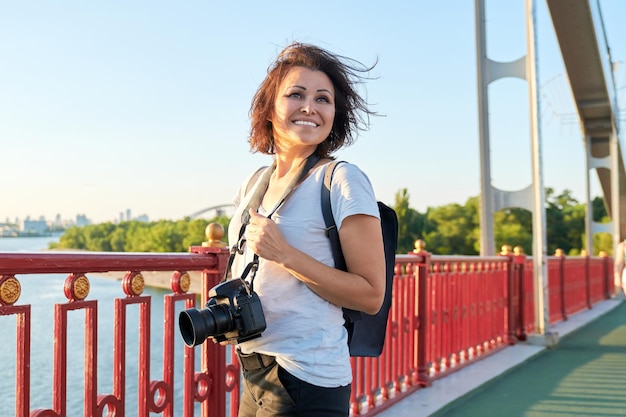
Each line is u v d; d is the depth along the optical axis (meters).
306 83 1.88
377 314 1.91
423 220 68.31
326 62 1.92
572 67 18.66
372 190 1.80
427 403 5.00
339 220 1.75
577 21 16.05
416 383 5.52
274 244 1.69
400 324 5.27
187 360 2.93
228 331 1.74
